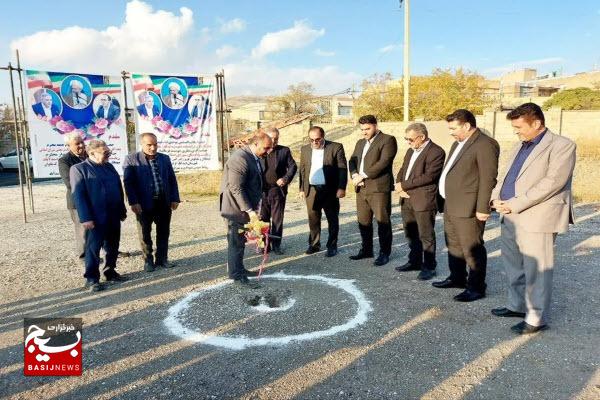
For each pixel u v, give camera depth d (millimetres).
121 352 3689
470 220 4492
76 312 4555
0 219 9938
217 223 9070
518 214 3869
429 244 5273
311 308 4508
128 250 7055
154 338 3928
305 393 3053
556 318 4141
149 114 9586
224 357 3568
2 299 4977
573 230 7492
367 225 6105
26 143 10438
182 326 4160
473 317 4203
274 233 6594
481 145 4336
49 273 5910
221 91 10172
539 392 3002
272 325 4129
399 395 3004
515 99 42969
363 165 5887
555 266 5680
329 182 6277
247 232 5160
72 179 5000
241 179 5027
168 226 6055
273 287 5164
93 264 5176
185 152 9930
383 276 5492
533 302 3811
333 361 3461
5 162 23297
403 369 3322
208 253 6770
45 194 14375
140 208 5754
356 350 3621
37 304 4809
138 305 4711
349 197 11711
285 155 6586
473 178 4434
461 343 3695
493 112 23953
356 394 3025
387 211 5887
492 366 3336
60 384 3234
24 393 3135
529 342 3689
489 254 6324
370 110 35938
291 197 12297
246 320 4254
